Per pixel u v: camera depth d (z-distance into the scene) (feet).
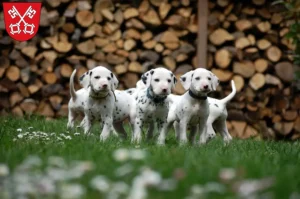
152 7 35.68
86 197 11.09
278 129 35.24
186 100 22.63
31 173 12.38
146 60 35.50
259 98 35.27
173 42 35.37
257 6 35.63
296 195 11.46
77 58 35.88
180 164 14.60
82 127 25.68
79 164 13.57
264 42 35.37
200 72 22.36
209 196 11.44
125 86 35.58
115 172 13.03
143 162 14.35
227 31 35.45
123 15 35.73
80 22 35.70
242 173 12.89
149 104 22.65
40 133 21.02
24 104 35.96
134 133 23.20
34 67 35.96
